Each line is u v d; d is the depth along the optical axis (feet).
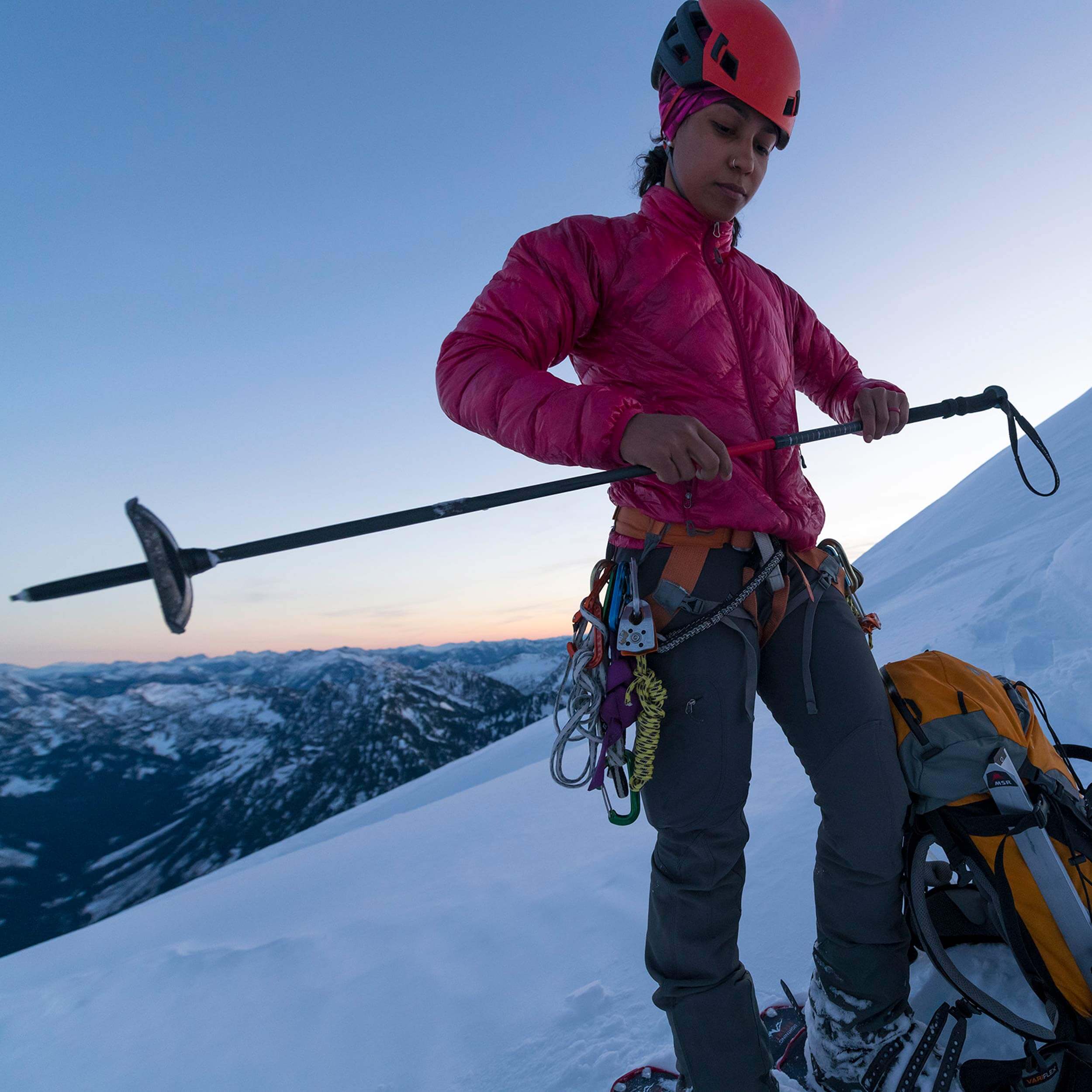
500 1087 4.65
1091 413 35.91
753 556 3.45
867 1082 3.35
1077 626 10.08
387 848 14.35
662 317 3.46
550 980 6.01
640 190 4.33
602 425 2.83
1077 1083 2.84
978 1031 3.66
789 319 4.35
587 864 8.55
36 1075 7.09
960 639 12.21
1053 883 2.98
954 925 4.22
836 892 3.47
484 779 55.52
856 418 4.17
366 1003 6.57
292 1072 5.81
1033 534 20.56
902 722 3.48
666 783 3.32
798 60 3.44
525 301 3.31
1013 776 3.11
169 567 2.09
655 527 3.38
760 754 10.52
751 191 3.59
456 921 7.80
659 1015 4.91
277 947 8.53
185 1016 7.42
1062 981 2.92
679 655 3.31
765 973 4.85
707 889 3.30
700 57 3.34
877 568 38.37
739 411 3.53
